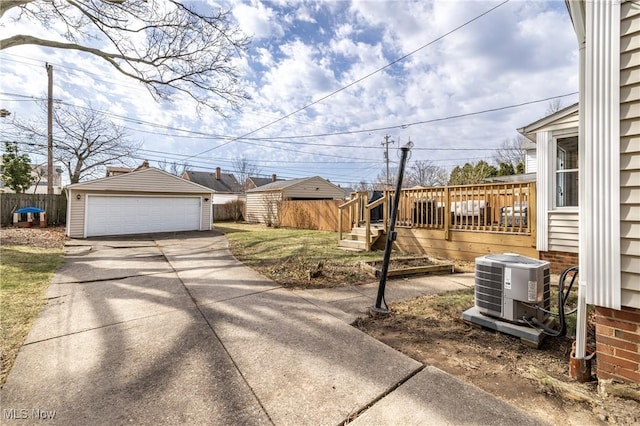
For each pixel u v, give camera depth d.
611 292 1.97
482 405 1.89
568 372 2.24
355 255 7.16
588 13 2.02
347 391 2.06
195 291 4.51
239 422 1.78
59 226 14.34
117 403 1.96
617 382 1.96
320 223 15.09
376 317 3.40
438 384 2.12
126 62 8.73
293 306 3.80
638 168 1.86
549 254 5.39
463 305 3.72
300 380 2.20
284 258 6.98
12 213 13.82
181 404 1.95
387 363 2.42
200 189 14.67
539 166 5.48
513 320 2.83
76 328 3.17
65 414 1.86
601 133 2.00
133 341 2.85
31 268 5.96
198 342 2.82
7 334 3.01
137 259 7.29
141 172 13.12
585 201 2.08
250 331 3.05
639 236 1.86
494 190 6.14
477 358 2.48
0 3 5.84
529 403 1.91
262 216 20.31
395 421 1.77
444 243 6.88
